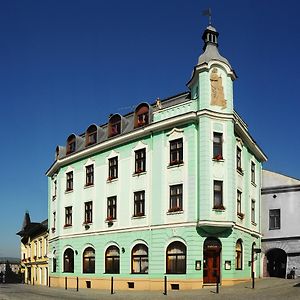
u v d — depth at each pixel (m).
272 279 34.34
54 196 46.47
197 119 30.98
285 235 38.84
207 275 29.83
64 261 41.53
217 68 31.81
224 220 29.95
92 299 26.77
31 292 33.88
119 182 35.84
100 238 36.91
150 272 31.66
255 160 39.81
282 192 39.81
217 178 30.34
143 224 33.00
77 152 40.66
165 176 32.09
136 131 34.34
